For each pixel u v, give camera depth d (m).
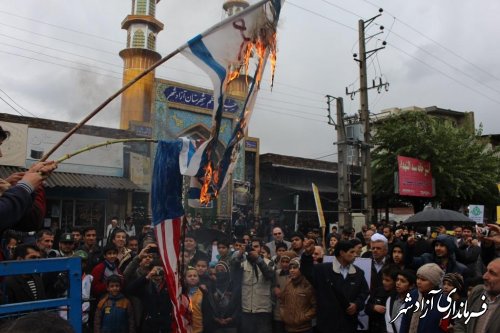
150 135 19.31
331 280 5.26
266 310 6.21
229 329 6.10
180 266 3.95
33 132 15.45
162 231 3.93
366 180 16.88
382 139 22.83
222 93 3.44
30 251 4.84
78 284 2.62
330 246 8.66
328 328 5.16
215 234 9.21
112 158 17.36
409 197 23.53
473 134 23.72
